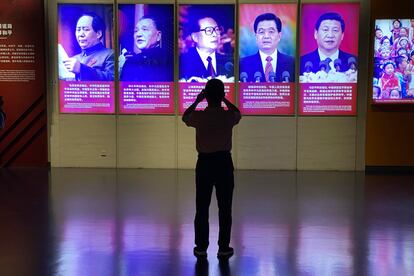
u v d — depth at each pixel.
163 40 10.16
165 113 10.34
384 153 10.16
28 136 10.50
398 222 6.22
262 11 10.01
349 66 10.01
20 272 4.41
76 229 5.82
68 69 10.30
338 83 10.06
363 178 9.38
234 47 10.12
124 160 10.47
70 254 4.91
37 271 4.43
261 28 10.02
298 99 10.17
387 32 9.87
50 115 10.48
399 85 9.95
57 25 10.22
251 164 10.33
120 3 10.11
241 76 10.14
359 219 6.37
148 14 10.12
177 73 10.26
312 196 7.75
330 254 4.95
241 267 4.56
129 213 6.59
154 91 10.28
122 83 10.28
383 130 10.11
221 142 4.68
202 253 4.84
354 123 10.14
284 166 10.30
